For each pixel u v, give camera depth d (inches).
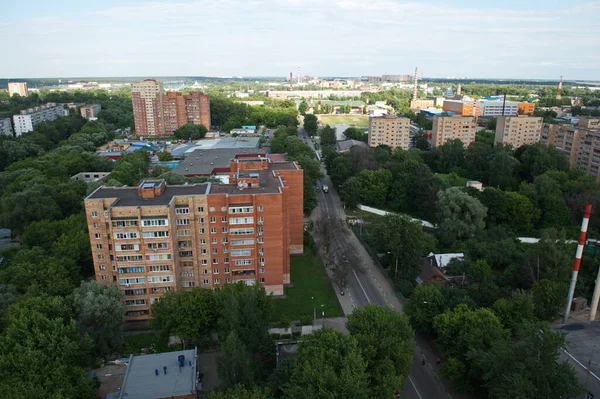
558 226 6466.5
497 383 2741.1
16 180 7293.3
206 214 4232.3
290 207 5516.7
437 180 7278.5
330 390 2536.9
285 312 4345.5
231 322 3174.2
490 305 3949.3
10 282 4082.2
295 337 3932.1
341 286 4724.4
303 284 4931.1
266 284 4571.9
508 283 4697.3
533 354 2659.9
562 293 3969.0
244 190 4456.2
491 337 3132.4
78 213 6225.4
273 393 2851.9
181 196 4158.5
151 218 3971.5
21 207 5782.5
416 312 3772.1
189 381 3083.2
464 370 3093.0
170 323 3585.1
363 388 2566.4
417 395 3193.9
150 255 4062.5
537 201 6752.0
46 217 5846.5
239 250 4367.6
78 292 3686.0
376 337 3127.5
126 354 3715.6
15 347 2915.8
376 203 7869.1
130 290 4124.0
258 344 3235.7
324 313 4338.1
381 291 4798.2
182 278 4347.9
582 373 3235.7
